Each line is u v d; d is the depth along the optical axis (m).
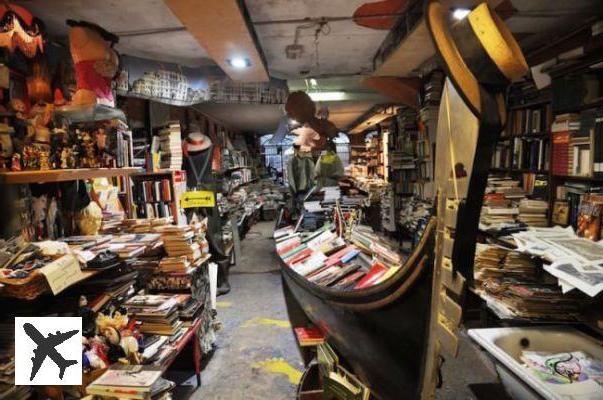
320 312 2.51
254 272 5.35
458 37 0.98
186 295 2.54
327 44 3.66
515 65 0.90
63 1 2.51
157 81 3.67
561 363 1.79
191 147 4.77
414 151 6.26
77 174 1.76
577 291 2.47
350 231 3.46
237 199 7.07
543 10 2.95
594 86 3.08
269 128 10.11
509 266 2.85
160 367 1.84
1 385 1.32
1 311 1.67
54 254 1.62
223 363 2.85
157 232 2.62
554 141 3.46
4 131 1.66
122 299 2.10
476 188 1.01
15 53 1.97
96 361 1.77
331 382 2.10
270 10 2.82
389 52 3.47
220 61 3.43
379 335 1.77
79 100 2.06
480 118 0.91
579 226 3.02
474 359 2.86
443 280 1.15
